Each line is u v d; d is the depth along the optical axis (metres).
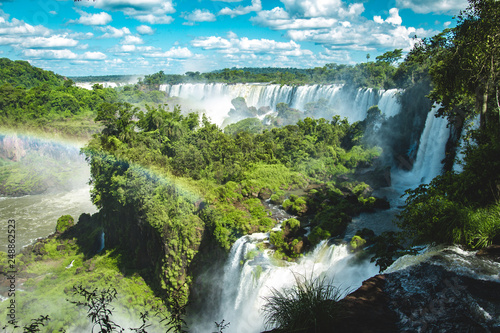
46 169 107.25
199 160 61.28
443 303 9.07
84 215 70.50
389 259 17.56
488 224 12.98
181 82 172.75
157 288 48.81
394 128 68.31
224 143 70.06
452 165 46.19
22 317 42.62
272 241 41.88
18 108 128.00
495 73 24.06
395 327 8.31
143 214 49.69
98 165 63.12
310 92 112.88
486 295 9.23
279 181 59.97
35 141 113.50
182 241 46.19
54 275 54.81
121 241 57.53
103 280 49.97
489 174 16.38
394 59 101.69
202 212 47.78
